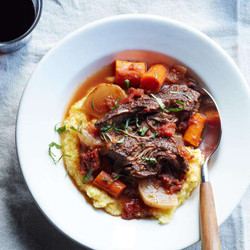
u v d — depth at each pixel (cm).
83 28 66
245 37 74
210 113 68
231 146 67
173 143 66
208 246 62
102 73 69
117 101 67
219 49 67
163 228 65
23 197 69
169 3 73
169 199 65
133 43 68
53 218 64
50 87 66
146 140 66
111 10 72
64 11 72
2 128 70
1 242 69
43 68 65
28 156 64
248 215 71
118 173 66
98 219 65
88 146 66
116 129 66
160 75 68
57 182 65
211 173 67
